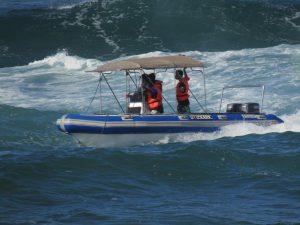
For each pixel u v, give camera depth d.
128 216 34.41
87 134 53.78
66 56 94.50
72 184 40.72
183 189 40.09
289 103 69.19
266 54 88.75
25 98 78.06
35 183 40.69
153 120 54.81
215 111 68.50
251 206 36.31
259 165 44.75
